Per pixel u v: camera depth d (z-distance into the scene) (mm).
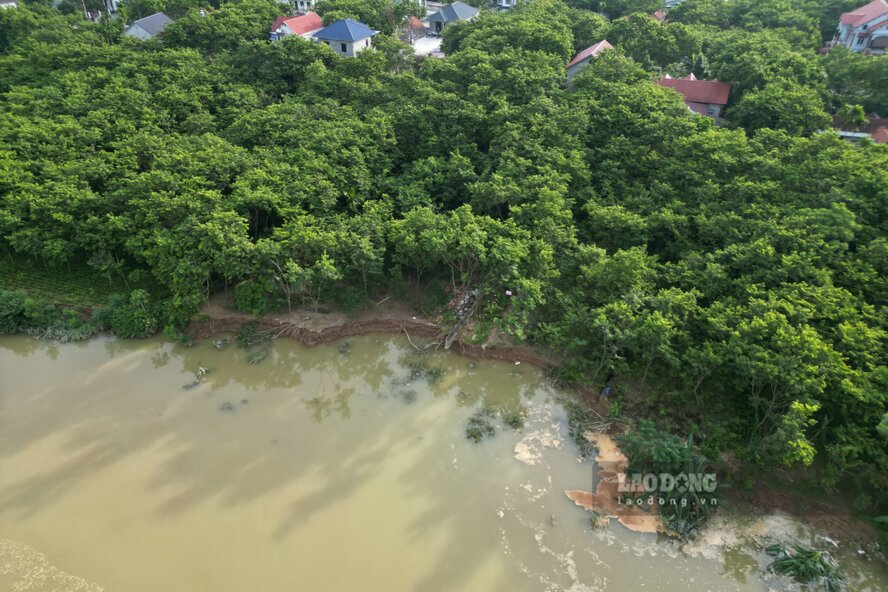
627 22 88688
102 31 92250
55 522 34500
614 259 44531
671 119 58625
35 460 38062
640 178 57094
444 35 94938
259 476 37562
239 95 69500
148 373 45188
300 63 77250
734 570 32875
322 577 32156
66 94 68375
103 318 48125
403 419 42125
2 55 85500
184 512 35219
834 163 51719
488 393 44375
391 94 68188
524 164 54438
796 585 32156
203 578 31938
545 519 35375
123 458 38438
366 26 94688
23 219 50531
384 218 51094
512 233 47219
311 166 53969
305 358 47125
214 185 52625
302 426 41406
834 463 35406
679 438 37188
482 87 65688
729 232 47406
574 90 70250
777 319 37875
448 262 48062
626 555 33500
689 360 38812
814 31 95250
